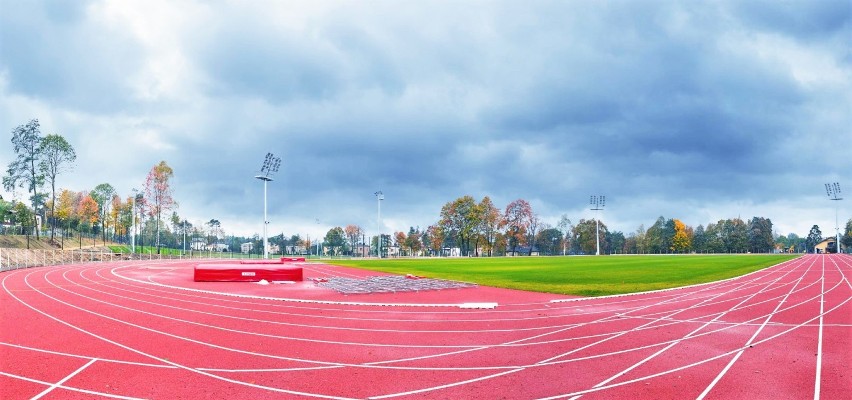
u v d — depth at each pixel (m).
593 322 16.88
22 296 23.44
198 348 13.18
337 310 19.67
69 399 9.37
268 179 62.62
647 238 136.00
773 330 15.36
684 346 13.35
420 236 142.88
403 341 14.08
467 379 10.59
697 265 48.41
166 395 9.59
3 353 12.55
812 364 11.59
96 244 91.50
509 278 33.97
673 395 9.59
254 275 32.41
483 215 113.62
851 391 9.75
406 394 9.69
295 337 14.59
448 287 27.94
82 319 17.33
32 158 71.88
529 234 119.88
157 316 18.03
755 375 10.77
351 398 9.48
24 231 81.50
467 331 15.48
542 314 18.62
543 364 11.70
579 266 49.19
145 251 94.12
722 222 137.12
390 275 36.88
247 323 16.75
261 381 10.45
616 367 11.42
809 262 52.44
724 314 18.30
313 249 159.38
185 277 35.69
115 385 10.15
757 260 59.56
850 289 25.81
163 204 77.25
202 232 131.00
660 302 21.50
